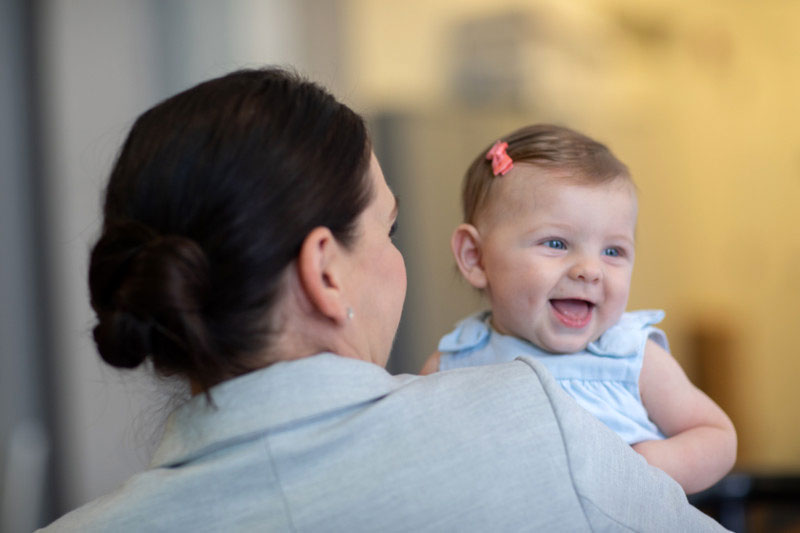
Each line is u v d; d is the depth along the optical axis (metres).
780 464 4.47
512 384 0.75
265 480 0.69
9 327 2.95
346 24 3.49
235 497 0.69
